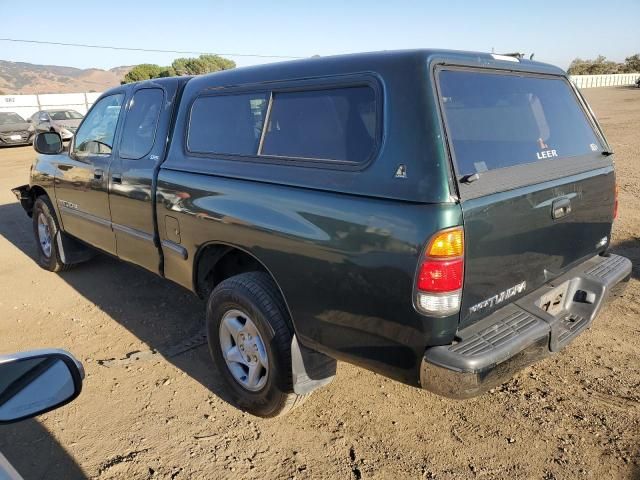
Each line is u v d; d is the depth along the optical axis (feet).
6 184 39.65
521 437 9.68
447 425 10.12
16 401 5.25
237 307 10.02
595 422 9.99
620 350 12.48
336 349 8.66
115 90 14.87
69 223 17.16
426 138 7.43
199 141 11.45
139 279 18.37
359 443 9.71
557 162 9.54
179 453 9.56
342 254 8.08
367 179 7.89
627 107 90.58
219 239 10.36
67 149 17.26
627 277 10.73
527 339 8.00
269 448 9.64
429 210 7.17
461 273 7.32
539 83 10.27
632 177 32.55
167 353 13.20
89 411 10.87
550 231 8.98
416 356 7.62
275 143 9.66
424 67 7.72
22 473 9.13
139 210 12.92
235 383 10.67
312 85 9.04
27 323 15.16
